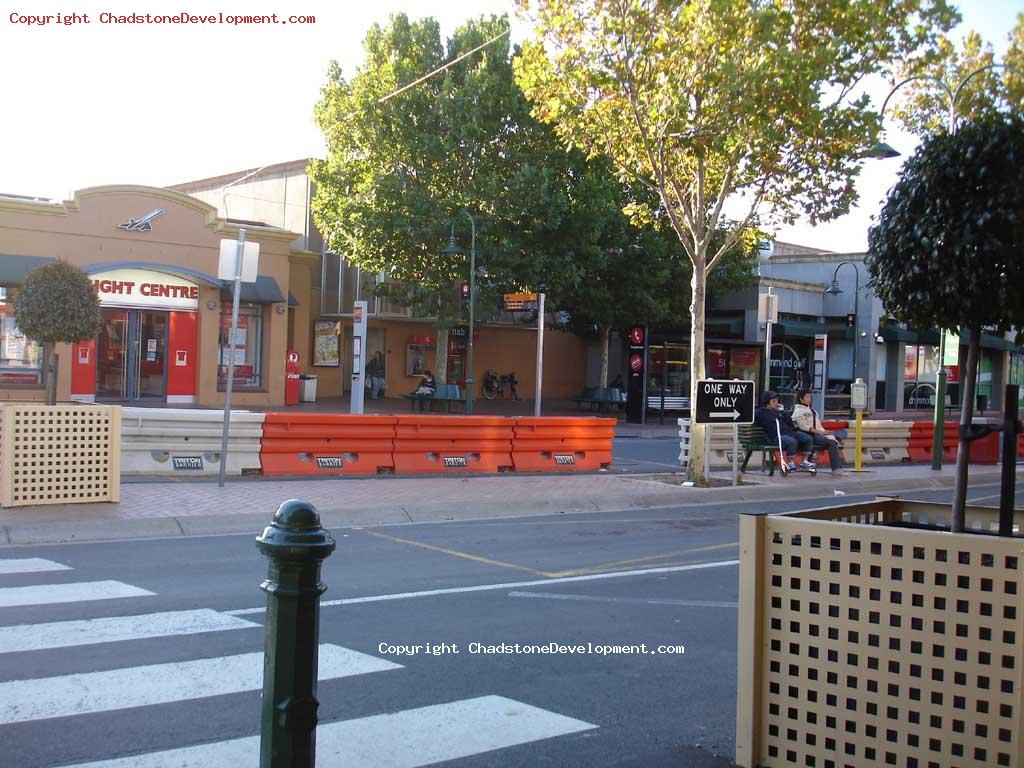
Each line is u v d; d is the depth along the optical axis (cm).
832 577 410
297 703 348
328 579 871
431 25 3106
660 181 1520
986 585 371
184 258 2822
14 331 2542
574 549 1072
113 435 1117
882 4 1311
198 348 2858
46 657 609
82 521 1028
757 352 3453
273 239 3006
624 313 3562
